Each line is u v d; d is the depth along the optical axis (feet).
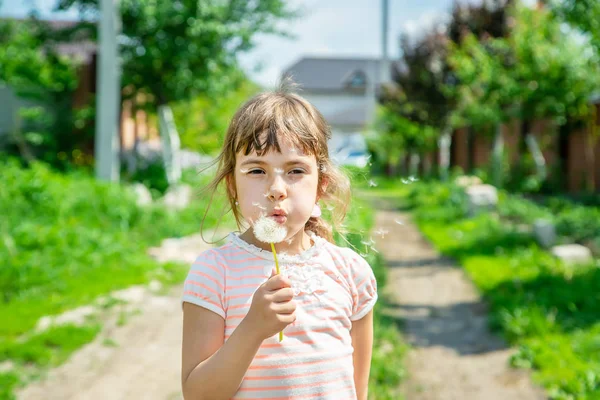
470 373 16.43
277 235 5.00
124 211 34.99
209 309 5.51
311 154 5.57
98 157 42.88
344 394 5.52
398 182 90.94
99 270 25.73
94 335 18.71
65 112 60.03
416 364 17.13
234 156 5.82
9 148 55.83
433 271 29.27
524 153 59.31
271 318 4.84
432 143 95.20
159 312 21.57
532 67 47.75
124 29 52.90
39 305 20.85
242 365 4.94
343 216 6.65
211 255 5.81
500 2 61.00
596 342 17.21
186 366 5.47
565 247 29.68
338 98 261.65
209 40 53.52
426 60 77.05
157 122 68.03
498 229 36.24
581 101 47.96
